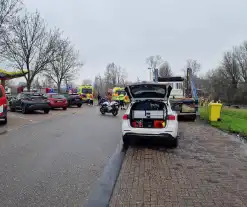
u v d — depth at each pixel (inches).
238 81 2842.0
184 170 233.9
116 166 244.7
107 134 416.8
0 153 285.6
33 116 686.5
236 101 2659.9
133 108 342.0
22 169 231.1
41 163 250.2
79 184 198.2
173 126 314.8
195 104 603.5
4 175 215.2
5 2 890.1
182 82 755.4
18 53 1184.2
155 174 222.2
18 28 1152.8
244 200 170.2
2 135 394.0
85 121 591.2
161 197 174.7
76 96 1192.2
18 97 799.1
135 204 164.1
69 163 252.4
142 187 192.5
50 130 447.8
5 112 526.0
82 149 311.3
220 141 366.6
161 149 317.7
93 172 226.7
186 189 188.9
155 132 314.5
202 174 222.8
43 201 168.4
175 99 606.2
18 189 187.0
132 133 319.0
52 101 950.4
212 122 559.2
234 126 486.6
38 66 1270.9
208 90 2854.3
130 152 301.1
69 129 462.9
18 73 1245.1
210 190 186.9
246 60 2819.9
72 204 164.4
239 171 231.8
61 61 1755.7
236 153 298.0
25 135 395.9
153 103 339.6
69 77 1856.5
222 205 162.6
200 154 293.3
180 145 341.1
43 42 1253.1
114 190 186.9
